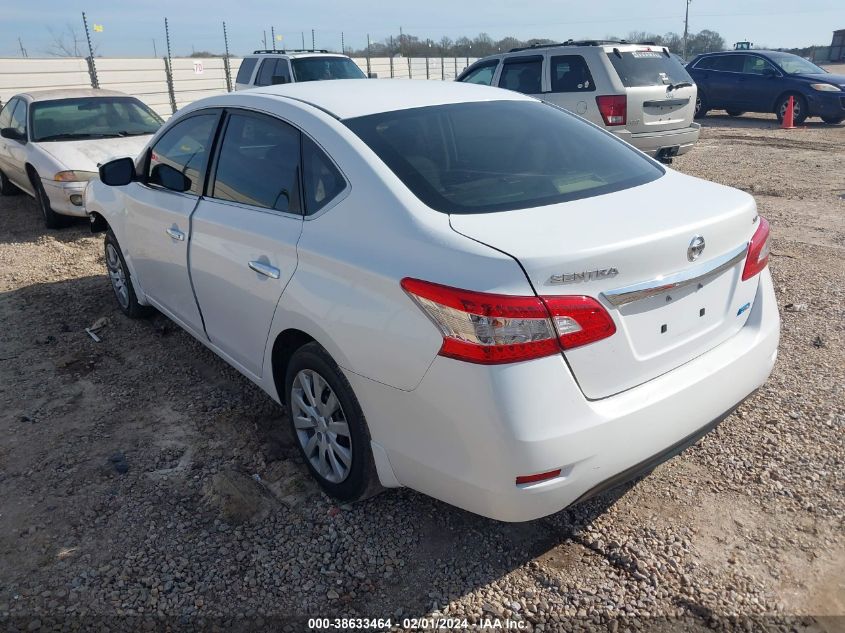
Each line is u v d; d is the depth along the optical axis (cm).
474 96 346
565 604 249
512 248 222
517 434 216
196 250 362
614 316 228
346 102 317
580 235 229
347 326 256
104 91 938
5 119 965
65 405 399
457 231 238
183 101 2011
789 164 1063
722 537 276
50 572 270
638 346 239
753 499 296
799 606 243
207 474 329
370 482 279
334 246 268
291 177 304
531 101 365
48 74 1680
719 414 268
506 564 268
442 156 285
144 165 439
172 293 417
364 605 252
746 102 1633
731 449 330
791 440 335
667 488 306
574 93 920
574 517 291
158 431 369
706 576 258
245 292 322
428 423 237
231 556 276
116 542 286
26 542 287
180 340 484
